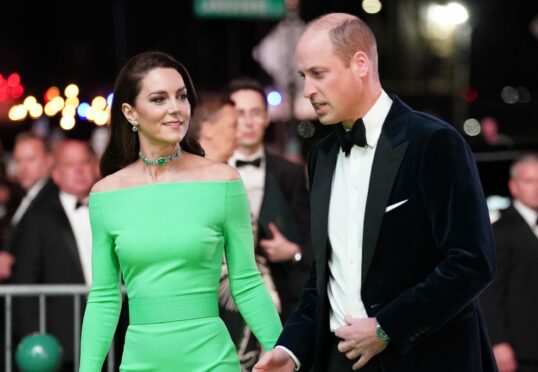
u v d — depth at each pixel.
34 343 10.29
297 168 10.36
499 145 14.95
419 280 6.52
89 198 7.01
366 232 6.56
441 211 6.38
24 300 11.16
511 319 10.41
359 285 6.67
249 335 8.77
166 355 6.73
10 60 27.78
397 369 6.53
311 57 6.62
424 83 27.69
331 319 6.84
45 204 11.51
